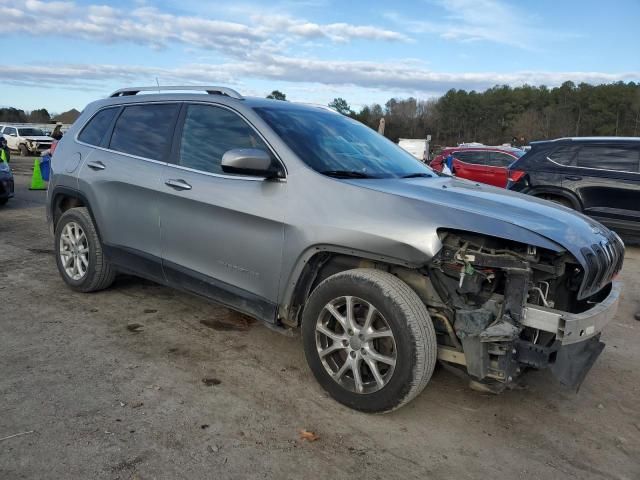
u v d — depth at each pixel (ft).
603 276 10.78
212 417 10.29
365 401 10.44
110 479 8.36
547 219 10.47
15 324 14.33
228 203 12.23
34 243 24.11
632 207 28.09
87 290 16.74
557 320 9.28
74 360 12.38
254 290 12.09
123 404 10.55
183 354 13.03
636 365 14.17
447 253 9.86
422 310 9.93
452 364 10.45
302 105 14.53
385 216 10.22
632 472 9.46
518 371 9.89
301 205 11.19
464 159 53.31
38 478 8.29
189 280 13.42
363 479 8.80
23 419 9.83
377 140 14.90
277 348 13.66
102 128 16.38
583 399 12.10
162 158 14.19
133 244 14.80
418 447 9.79
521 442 10.21
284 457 9.21
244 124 12.74
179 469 8.70
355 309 10.80
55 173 17.21
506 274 9.83
